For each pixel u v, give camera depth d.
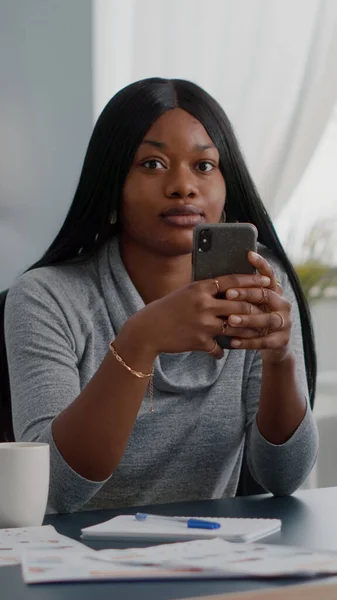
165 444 1.70
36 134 3.86
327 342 4.09
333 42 3.73
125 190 1.75
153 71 3.85
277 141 3.79
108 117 1.76
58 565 1.00
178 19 3.83
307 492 1.62
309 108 3.76
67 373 1.63
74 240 1.82
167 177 1.72
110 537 1.19
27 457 1.29
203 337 1.39
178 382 1.72
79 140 3.85
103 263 1.79
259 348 1.44
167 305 1.40
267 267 1.42
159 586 0.93
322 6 3.72
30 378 1.61
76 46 3.84
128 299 1.75
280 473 1.59
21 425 1.57
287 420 1.59
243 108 3.80
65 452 1.43
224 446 1.75
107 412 1.41
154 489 1.71
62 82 3.85
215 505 1.47
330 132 4.03
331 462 2.74
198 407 1.73
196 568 0.96
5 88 3.85
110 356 1.42
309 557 1.01
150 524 1.25
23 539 1.18
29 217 3.87
